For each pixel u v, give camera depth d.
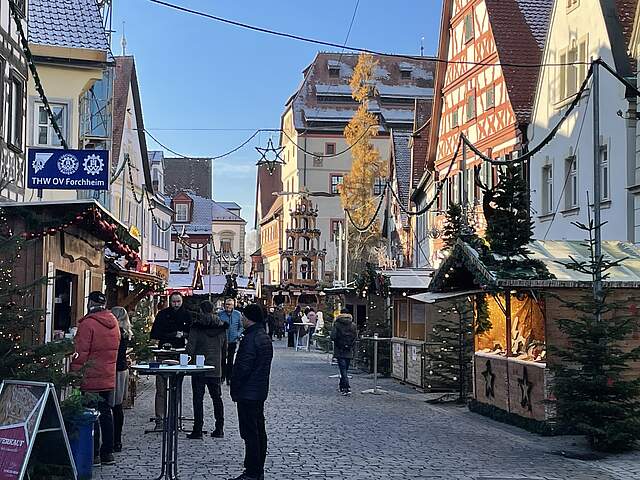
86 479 10.41
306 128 89.06
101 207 14.62
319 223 88.94
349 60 92.75
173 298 15.99
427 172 44.12
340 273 47.50
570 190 28.77
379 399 21.00
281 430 15.22
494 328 18.28
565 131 28.88
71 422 10.06
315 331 47.19
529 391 15.62
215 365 13.98
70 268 16.64
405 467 11.68
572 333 13.60
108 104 32.25
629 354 13.48
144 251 55.72
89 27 26.56
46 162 17.95
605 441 13.14
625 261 16.34
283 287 72.44
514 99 32.78
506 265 15.23
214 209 122.44
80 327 11.09
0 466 8.65
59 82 25.81
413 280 25.52
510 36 34.53
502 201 15.78
